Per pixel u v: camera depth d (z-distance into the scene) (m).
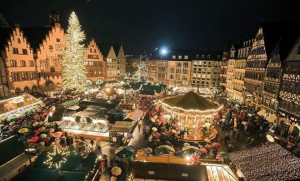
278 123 30.88
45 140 19.86
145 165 14.27
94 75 61.31
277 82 32.53
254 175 10.71
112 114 27.91
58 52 48.28
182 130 24.20
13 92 37.38
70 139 21.03
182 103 26.16
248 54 44.91
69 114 26.92
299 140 22.55
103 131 23.47
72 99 33.81
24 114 27.92
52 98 36.19
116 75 70.31
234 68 53.53
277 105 31.72
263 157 11.77
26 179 12.48
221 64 65.06
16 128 21.75
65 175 12.84
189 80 73.75
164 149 17.53
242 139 24.72
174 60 74.69
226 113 31.08
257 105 39.19
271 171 10.65
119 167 16.58
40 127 22.75
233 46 55.75
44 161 14.14
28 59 41.25
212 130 26.08
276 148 12.14
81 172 13.16
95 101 34.31
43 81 45.00
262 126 27.78
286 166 10.66
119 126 23.41
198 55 72.50
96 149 19.73
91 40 58.88
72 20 41.28
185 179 13.38
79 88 43.62
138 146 22.17
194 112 25.14
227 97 55.34
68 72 42.62
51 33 46.28
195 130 25.62
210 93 54.28
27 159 15.75
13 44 37.88
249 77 44.03
